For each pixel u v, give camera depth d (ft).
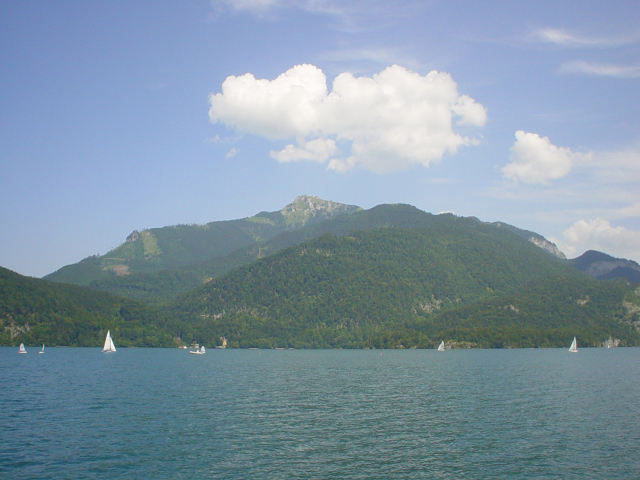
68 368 537.24
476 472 179.63
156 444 209.67
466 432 234.99
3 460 186.80
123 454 195.42
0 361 628.28
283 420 259.19
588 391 368.68
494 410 289.53
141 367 572.51
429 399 331.16
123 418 257.96
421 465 186.70
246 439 220.02
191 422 250.78
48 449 200.95
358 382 431.43
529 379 453.99
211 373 510.17
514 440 221.05
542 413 279.90
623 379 453.58
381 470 181.06
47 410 278.26
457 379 455.22
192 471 177.78
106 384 394.93
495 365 634.02
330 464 187.21
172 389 370.12
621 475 176.76
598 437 226.17
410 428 242.58
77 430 231.30
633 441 219.41
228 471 178.29
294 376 486.38
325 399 330.34
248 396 340.59
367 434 230.89
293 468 182.19
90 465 182.39
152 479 169.37
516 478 173.99
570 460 193.06
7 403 300.40
